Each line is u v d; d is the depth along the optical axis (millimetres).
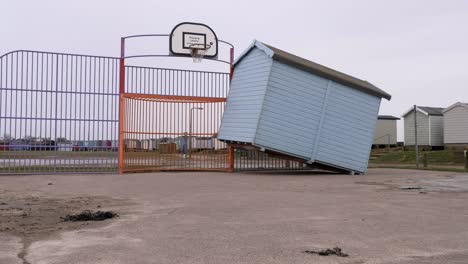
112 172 17469
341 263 4742
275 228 6547
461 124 34844
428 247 5445
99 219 7355
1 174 16156
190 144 19672
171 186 12766
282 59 16656
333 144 17578
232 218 7398
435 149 38219
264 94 16609
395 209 8359
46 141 16797
